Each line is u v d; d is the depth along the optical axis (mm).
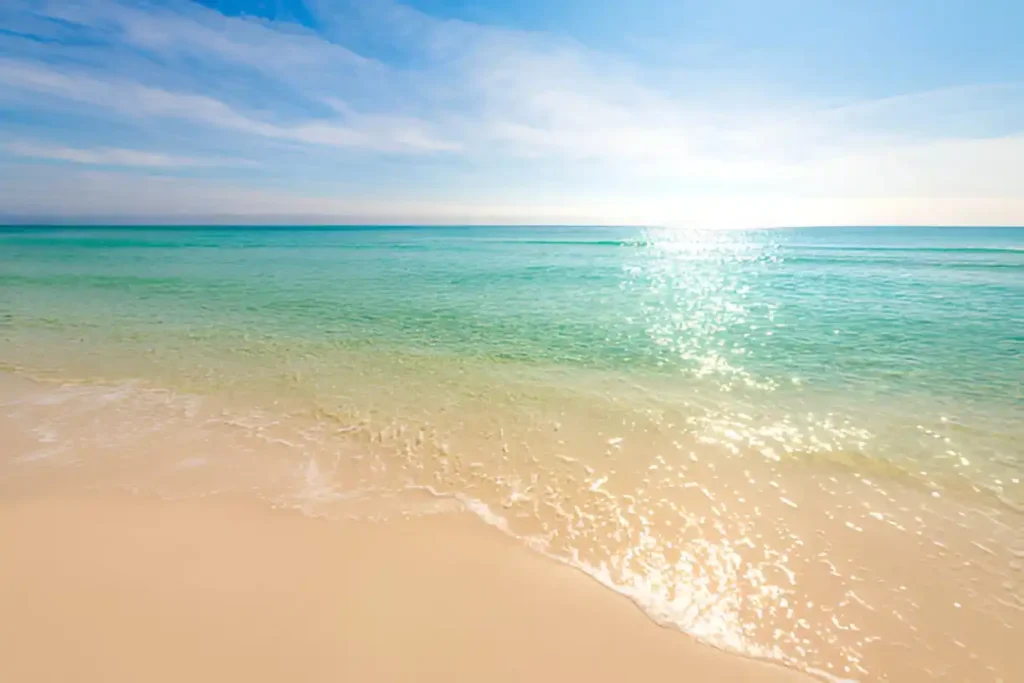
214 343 10805
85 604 3264
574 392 7875
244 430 6379
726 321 13539
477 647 3082
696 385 8227
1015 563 3932
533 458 5676
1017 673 3010
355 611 3326
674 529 4355
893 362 9469
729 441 6102
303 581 3598
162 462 5453
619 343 11094
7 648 2900
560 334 11930
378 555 3936
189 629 3104
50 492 4723
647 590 3623
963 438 6156
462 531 4293
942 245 46688
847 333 11961
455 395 7734
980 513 4613
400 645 3070
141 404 7246
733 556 4008
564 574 3771
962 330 12039
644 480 5191
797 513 4609
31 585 3428
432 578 3684
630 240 77125
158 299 16375
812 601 3545
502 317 13922
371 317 13773
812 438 6184
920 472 5352
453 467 5473
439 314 14281
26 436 6066
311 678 2828
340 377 8586
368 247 49000
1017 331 11852
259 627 3150
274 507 4590
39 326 12250
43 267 25984
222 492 4832
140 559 3764
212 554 3865
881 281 21719
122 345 10570
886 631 3289
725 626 3312
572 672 2939
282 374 8719
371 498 4805
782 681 2922
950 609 3475
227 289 18766
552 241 67062
